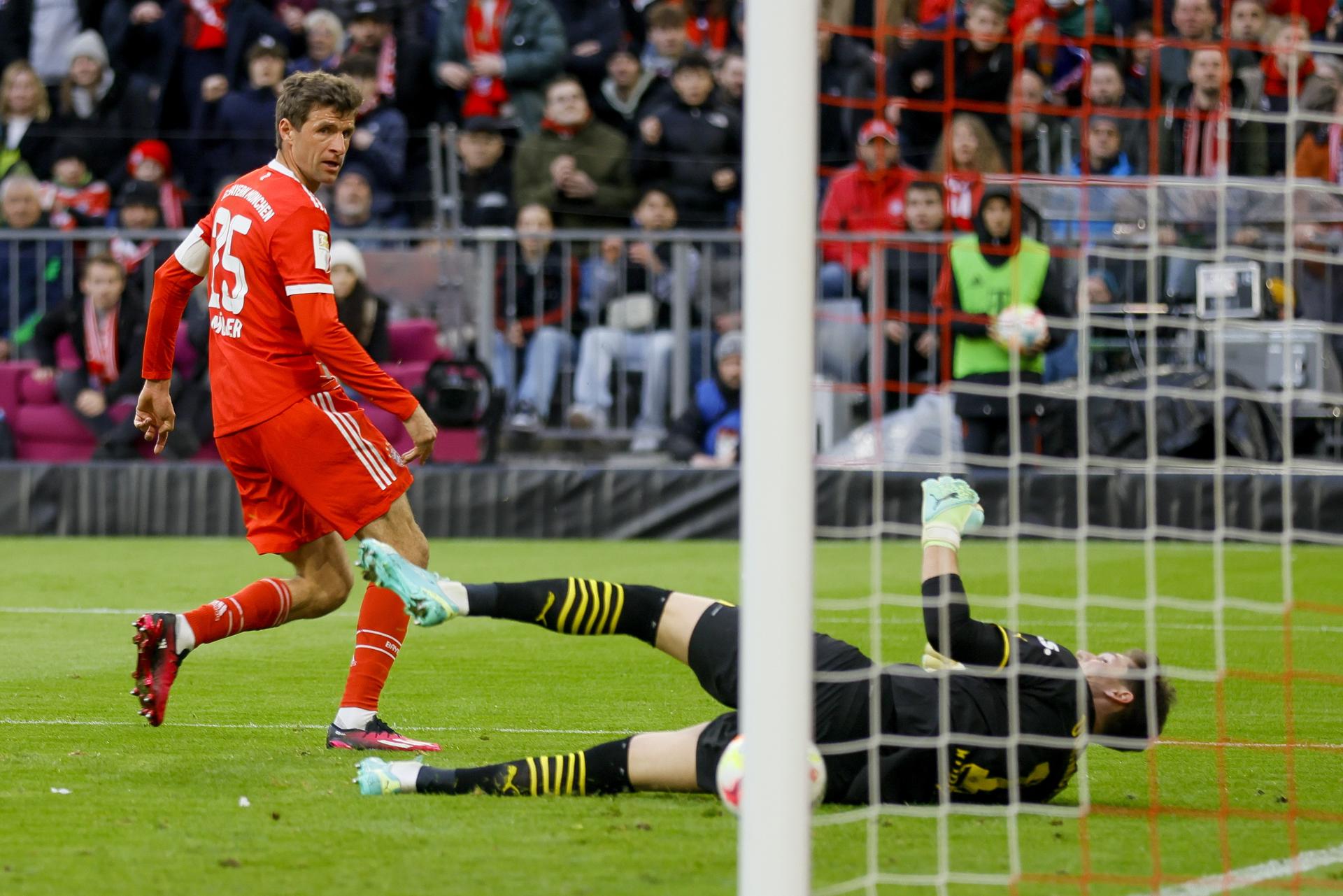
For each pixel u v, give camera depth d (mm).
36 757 15000
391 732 15766
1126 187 37156
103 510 38188
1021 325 34344
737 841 11828
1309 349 35938
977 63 41594
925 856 11695
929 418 36375
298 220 14625
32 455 40062
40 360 39844
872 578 30812
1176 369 36469
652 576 30562
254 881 10750
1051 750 12883
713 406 38906
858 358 37562
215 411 15211
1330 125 37844
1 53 50969
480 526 37750
